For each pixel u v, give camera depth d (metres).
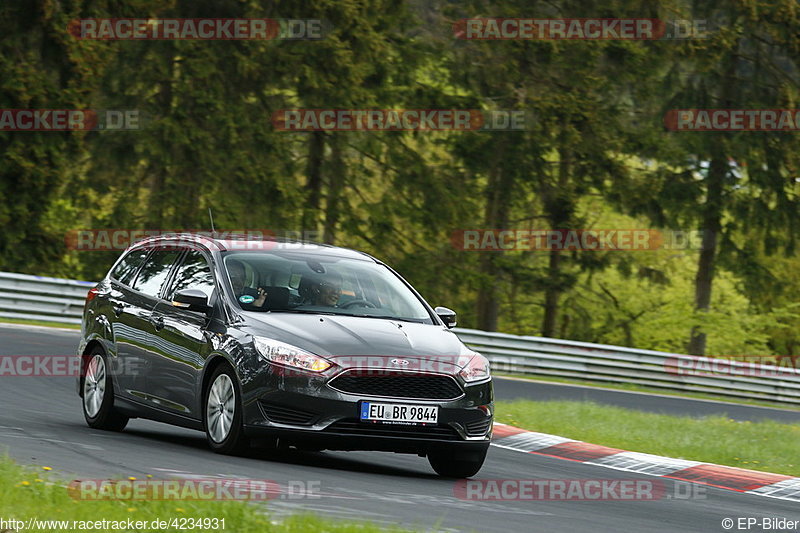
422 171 141.38
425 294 143.75
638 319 174.00
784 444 54.59
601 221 173.62
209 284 35.41
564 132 135.38
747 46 141.88
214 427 33.16
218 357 33.25
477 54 138.00
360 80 130.88
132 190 131.88
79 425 39.16
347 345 32.25
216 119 126.62
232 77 129.62
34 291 80.25
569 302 160.00
